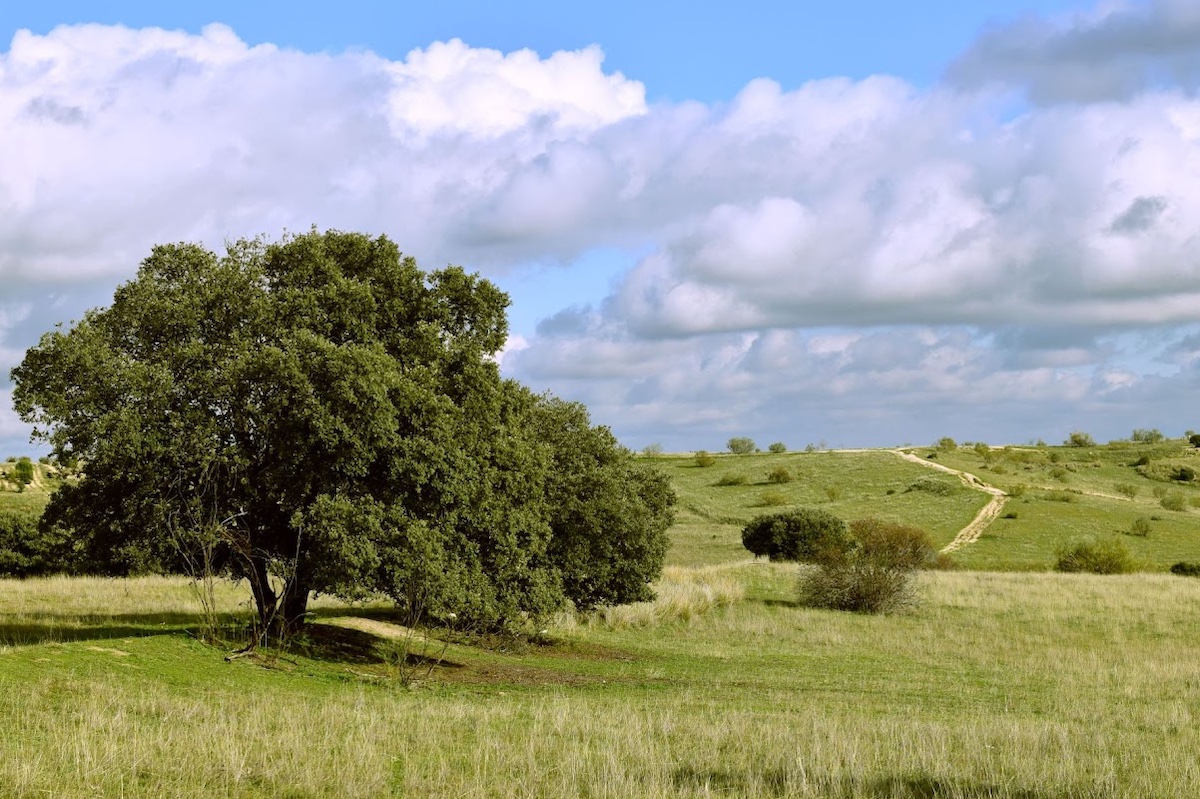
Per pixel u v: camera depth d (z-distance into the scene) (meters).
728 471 112.75
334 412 17.77
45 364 18.36
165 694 13.25
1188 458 121.81
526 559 21.86
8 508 46.88
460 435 19.88
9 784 8.19
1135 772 11.15
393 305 20.70
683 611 34.16
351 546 17.50
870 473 105.06
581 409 28.91
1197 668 25.17
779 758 11.02
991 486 95.25
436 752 11.03
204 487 18.19
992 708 18.23
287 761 9.70
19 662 13.92
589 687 19.64
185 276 20.06
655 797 9.25
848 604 37.94
